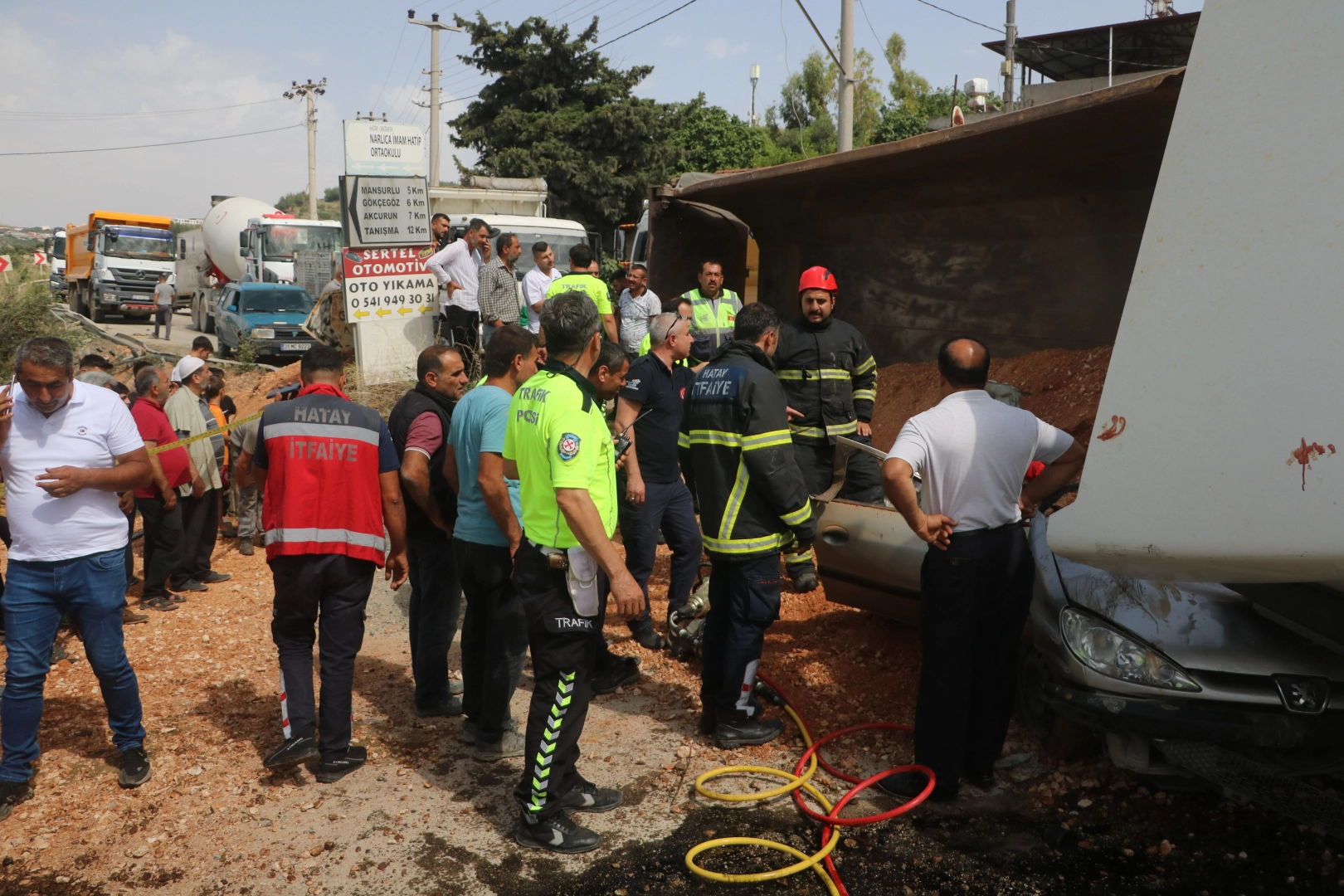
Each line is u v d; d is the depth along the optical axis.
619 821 3.61
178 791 3.86
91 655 3.81
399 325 10.50
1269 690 3.32
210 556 7.39
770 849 3.40
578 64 30.12
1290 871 3.24
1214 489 2.50
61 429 3.73
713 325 7.16
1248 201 2.44
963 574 3.54
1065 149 6.16
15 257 19.27
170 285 24.91
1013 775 3.89
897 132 32.09
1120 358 2.68
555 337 3.30
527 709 4.59
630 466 4.91
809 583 4.11
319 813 3.68
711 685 4.28
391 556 4.34
